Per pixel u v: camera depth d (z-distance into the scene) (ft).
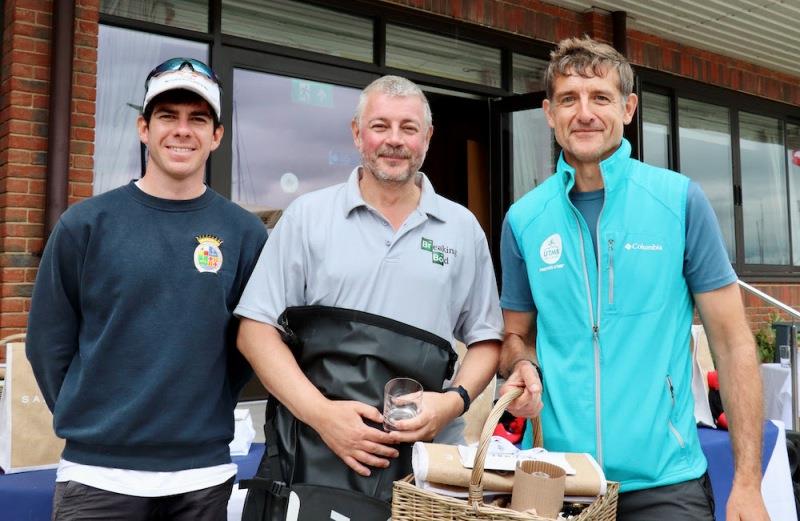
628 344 5.43
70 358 5.80
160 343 5.58
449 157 20.92
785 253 26.89
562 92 5.64
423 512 4.36
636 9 20.13
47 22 12.97
